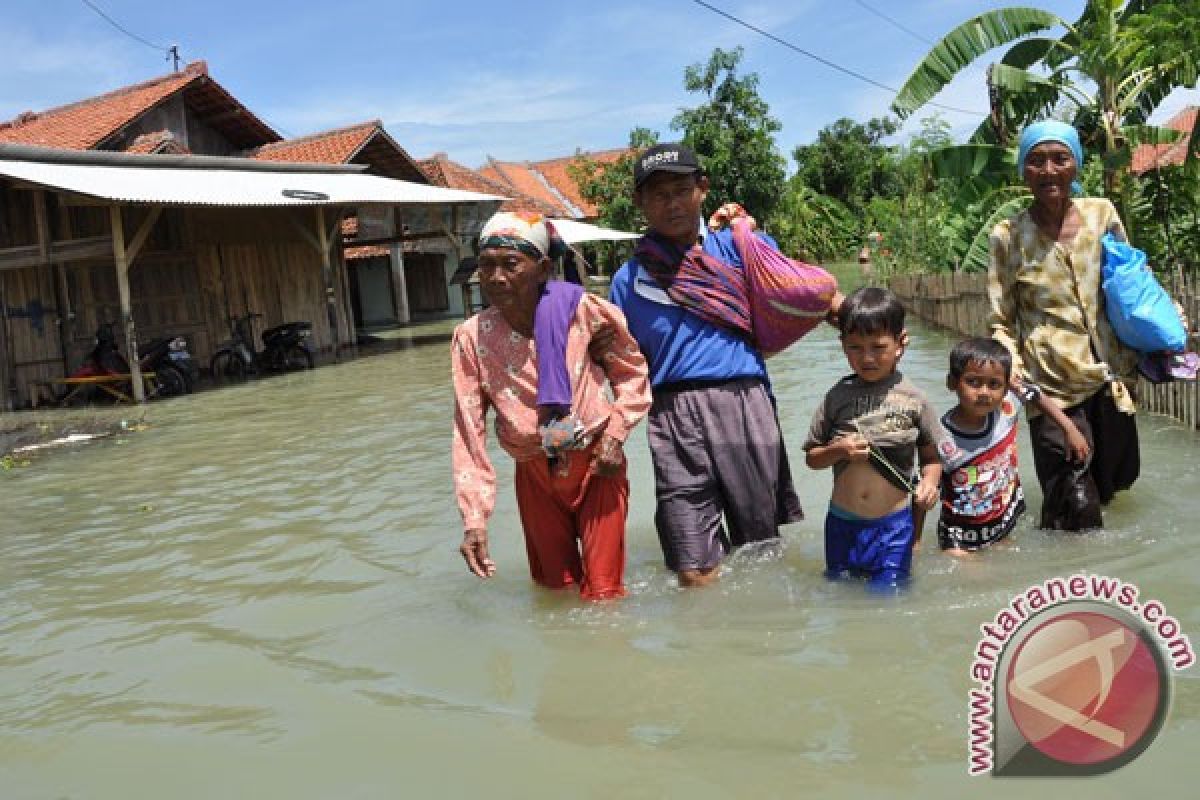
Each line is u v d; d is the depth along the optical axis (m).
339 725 2.86
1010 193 12.70
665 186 3.86
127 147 18.95
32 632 3.94
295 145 22.81
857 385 3.81
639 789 2.37
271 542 5.04
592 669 3.08
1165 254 10.47
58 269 14.67
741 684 2.86
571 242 22.02
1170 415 6.27
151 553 5.04
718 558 3.87
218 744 2.82
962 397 3.97
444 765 2.57
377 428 8.76
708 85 31.27
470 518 3.63
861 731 2.53
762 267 3.88
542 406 3.59
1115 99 10.55
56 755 2.83
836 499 3.81
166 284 16.39
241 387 13.92
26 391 14.30
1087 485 4.07
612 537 3.75
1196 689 2.57
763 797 2.28
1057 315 4.24
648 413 4.04
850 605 3.43
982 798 2.20
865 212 42.06
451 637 3.48
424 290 28.84
